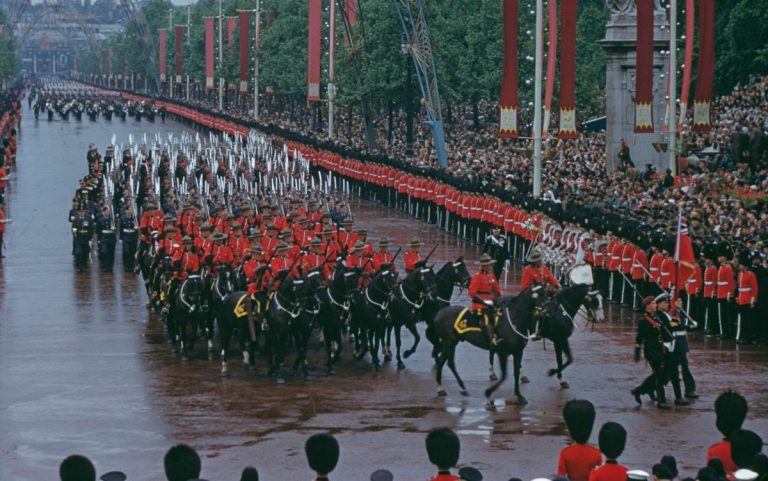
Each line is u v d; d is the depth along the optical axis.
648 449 54.03
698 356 74.81
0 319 89.19
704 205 98.25
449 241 125.50
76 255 114.62
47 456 54.62
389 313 71.88
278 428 58.69
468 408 62.28
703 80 118.50
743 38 178.00
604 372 70.56
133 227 113.19
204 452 54.62
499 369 72.19
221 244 78.00
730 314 80.38
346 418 60.47
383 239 80.38
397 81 195.12
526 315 62.59
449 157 169.25
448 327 64.75
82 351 78.00
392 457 53.41
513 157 158.25
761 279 78.75
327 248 80.94
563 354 75.75
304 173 170.75
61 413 62.19
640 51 118.00
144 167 152.12
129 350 78.44
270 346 71.12
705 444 54.88
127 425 59.66
